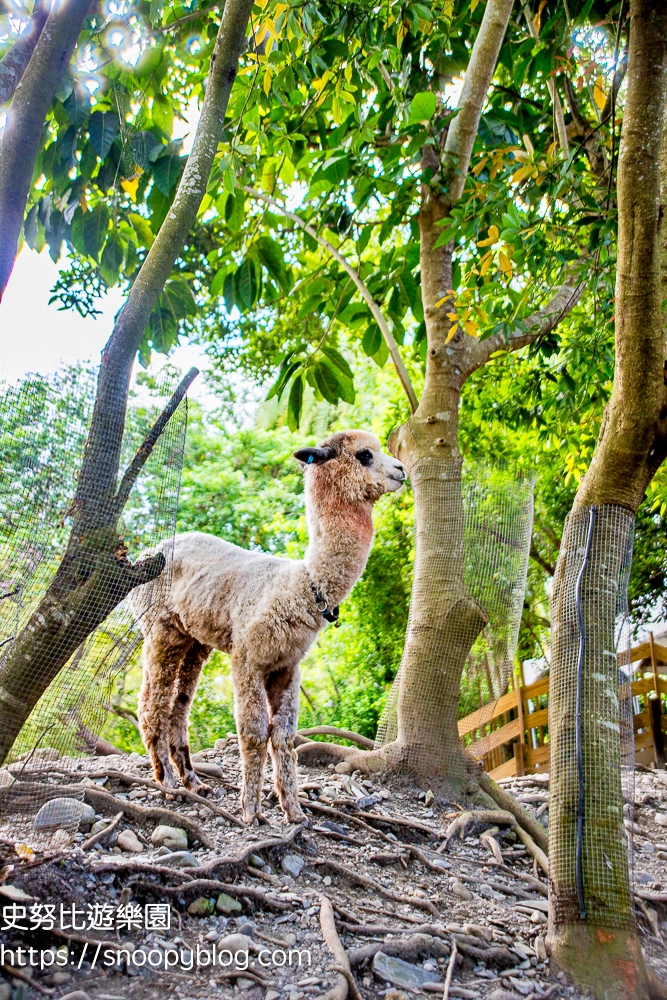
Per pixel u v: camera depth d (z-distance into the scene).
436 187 5.52
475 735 5.76
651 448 3.72
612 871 3.40
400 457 5.87
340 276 6.70
